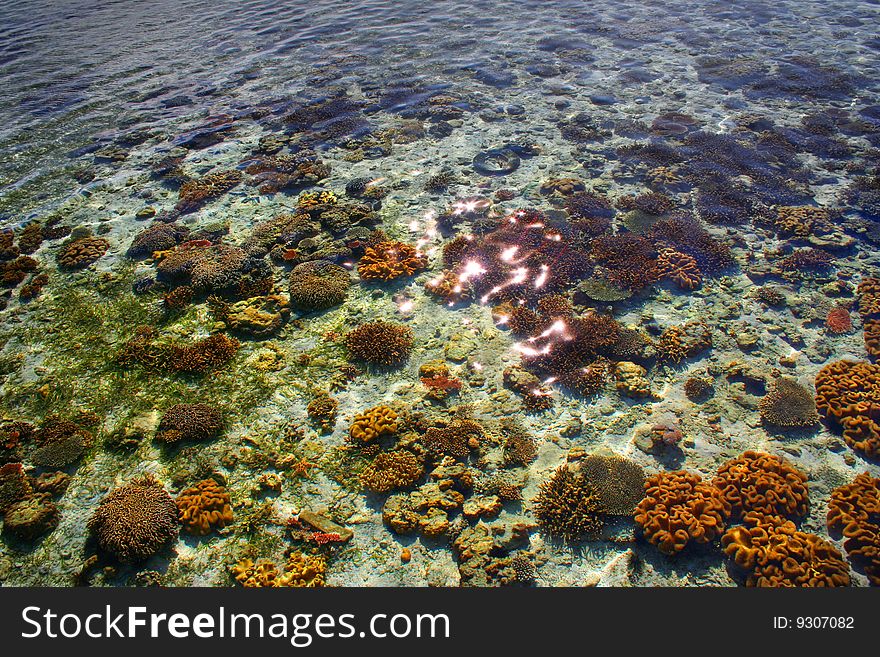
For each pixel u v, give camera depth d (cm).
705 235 1395
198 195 1638
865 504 841
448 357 1140
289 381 1109
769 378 1072
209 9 3309
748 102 1998
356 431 994
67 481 959
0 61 2706
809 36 2472
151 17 3231
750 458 920
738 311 1216
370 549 857
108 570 836
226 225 1528
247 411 1059
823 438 967
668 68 2262
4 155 1942
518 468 946
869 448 932
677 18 2717
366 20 2973
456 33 2720
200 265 1359
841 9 2739
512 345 1156
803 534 812
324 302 1262
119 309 1295
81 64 2645
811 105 1964
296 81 2355
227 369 1138
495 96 2125
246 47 2734
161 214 1600
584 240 1410
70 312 1295
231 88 2336
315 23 2981
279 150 1869
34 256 1476
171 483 948
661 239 1398
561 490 891
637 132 1852
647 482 893
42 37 2988
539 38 2598
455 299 1268
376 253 1373
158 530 862
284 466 962
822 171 1641
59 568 849
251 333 1208
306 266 1348
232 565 844
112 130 2067
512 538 857
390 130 1931
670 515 845
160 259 1419
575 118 1941
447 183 1647
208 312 1272
